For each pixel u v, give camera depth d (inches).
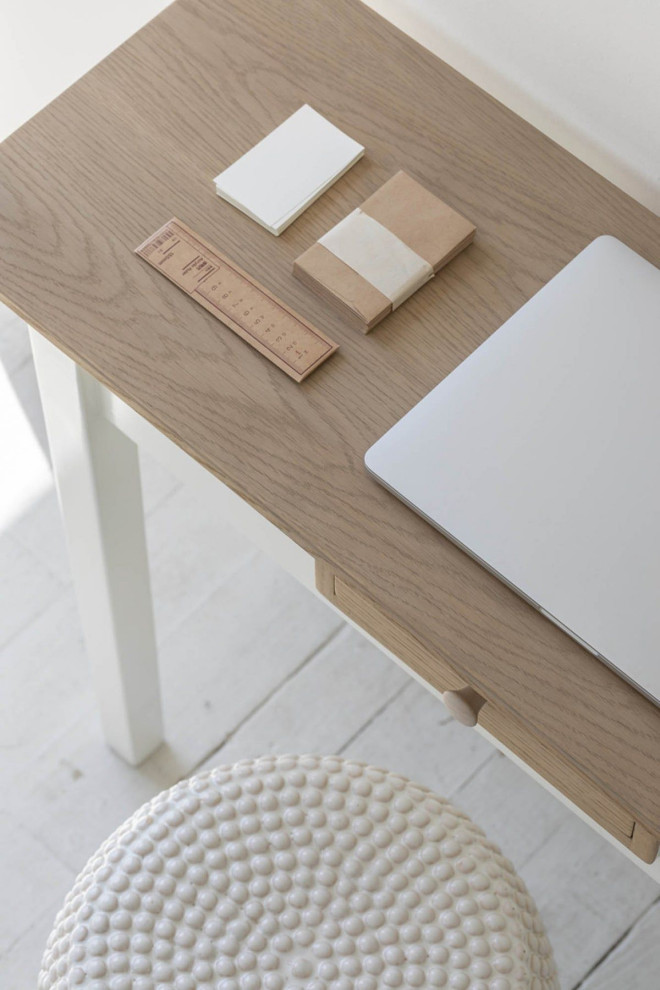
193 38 43.5
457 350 39.4
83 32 60.0
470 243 41.0
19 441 73.5
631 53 41.1
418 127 42.8
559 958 61.6
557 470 36.6
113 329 38.8
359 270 39.4
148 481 73.0
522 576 35.3
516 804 65.1
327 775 41.9
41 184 40.8
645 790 33.5
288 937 39.9
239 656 68.7
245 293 39.5
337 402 38.4
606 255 39.9
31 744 67.0
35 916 62.9
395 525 36.8
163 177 41.3
